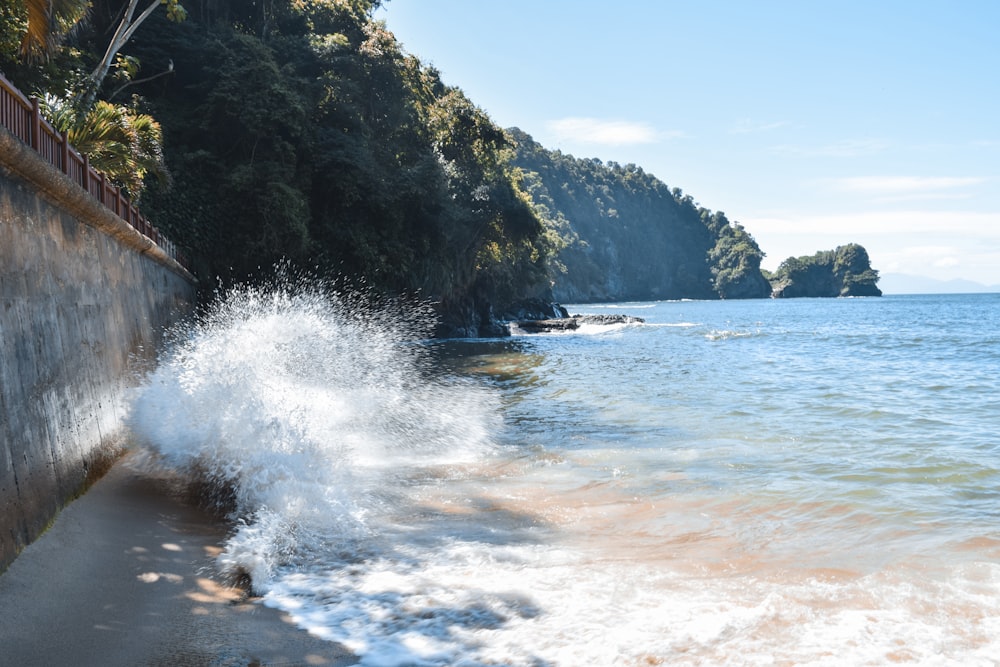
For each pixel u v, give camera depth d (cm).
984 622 445
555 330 5100
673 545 602
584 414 1325
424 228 3697
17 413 529
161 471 775
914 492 761
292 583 512
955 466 876
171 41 3088
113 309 1016
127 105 2798
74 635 417
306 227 2933
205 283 2716
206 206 2773
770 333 4384
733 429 1162
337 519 656
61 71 1875
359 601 479
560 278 16925
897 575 525
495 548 592
